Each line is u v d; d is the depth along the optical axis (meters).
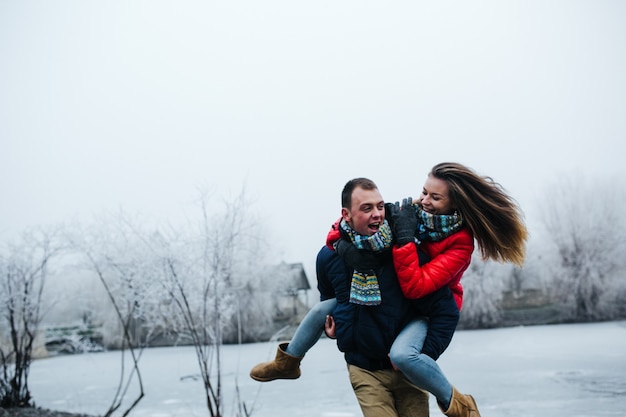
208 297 8.16
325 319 3.41
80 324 14.11
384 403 3.20
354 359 3.27
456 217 3.21
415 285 3.07
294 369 3.51
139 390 12.11
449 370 13.16
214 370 14.38
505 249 3.29
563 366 12.55
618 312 32.91
